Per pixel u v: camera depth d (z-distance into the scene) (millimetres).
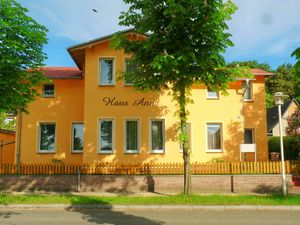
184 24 13195
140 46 14102
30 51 15016
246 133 23812
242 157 21078
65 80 22422
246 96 23906
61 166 17922
